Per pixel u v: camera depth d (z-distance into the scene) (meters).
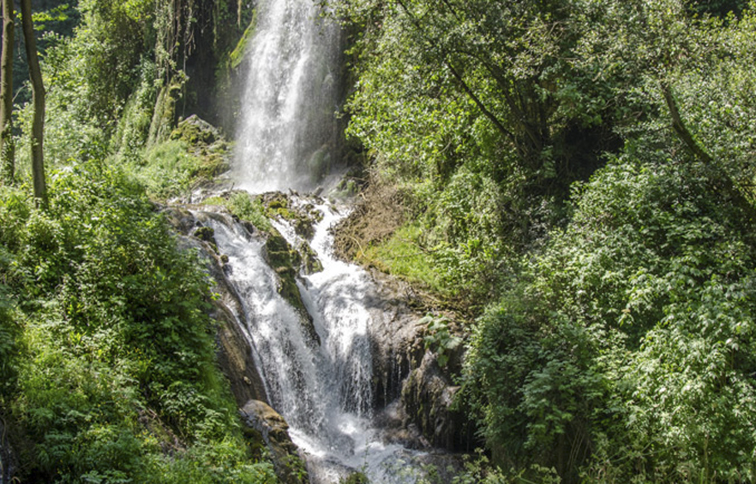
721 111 11.02
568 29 12.90
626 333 10.27
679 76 11.09
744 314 8.50
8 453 6.17
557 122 14.76
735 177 10.79
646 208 11.12
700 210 11.07
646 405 8.82
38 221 8.98
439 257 14.46
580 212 11.97
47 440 6.43
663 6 10.83
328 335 13.69
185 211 13.46
